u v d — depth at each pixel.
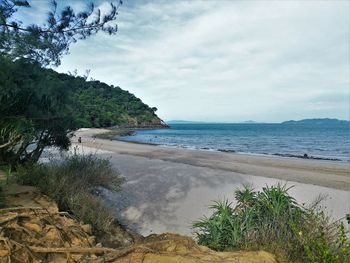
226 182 11.92
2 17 5.49
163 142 44.00
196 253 3.51
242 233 4.34
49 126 8.43
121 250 3.46
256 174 14.25
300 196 10.14
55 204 4.92
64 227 4.04
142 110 127.62
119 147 26.64
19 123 6.24
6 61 6.26
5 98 6.95
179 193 9.88
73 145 25.81
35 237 3.65
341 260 3.28
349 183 12.45
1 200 4.38
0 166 7.05
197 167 15.23
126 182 10.70
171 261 3.27
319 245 3.36
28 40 5.93
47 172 6.64
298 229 3.85
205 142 46.06
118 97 125.38
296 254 3.67
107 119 92.44
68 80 8.73
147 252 3.47
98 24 6.36
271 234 4.10
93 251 3.54
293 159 22.47
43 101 7.95
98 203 6.59
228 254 3.54
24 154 8.53
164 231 6.87
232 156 22.78
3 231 3.42
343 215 8.02
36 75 7.63
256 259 3.42
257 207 4.88
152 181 11.25
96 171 9.07
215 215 5.39
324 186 11.79
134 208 8.12
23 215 3.92
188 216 7.87
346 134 79.19
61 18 6.04
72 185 6.69
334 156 27.94
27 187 5.57
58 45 6.59
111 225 6.09
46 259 3.36
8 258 3.04
